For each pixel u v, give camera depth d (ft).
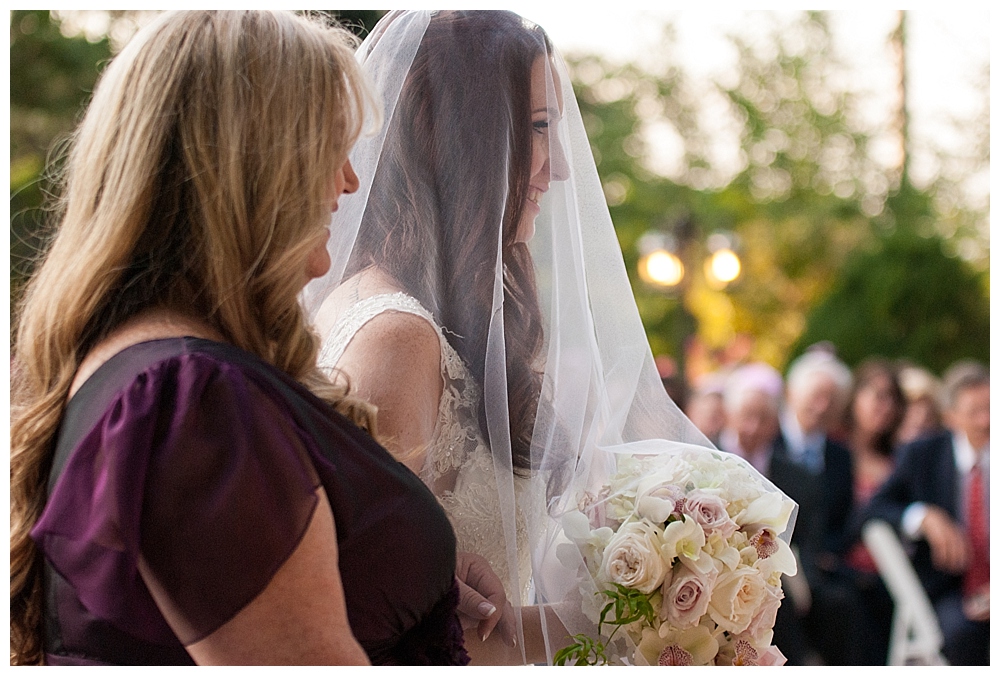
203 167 3.77
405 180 5.09
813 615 14.98
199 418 3.35
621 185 36.70
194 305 3.78
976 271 36.22
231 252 3.77
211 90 3.83
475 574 4.76
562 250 5.44
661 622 4.78
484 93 5.18
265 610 3.24
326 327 4.96
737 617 4.81
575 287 5.42
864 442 17.80
